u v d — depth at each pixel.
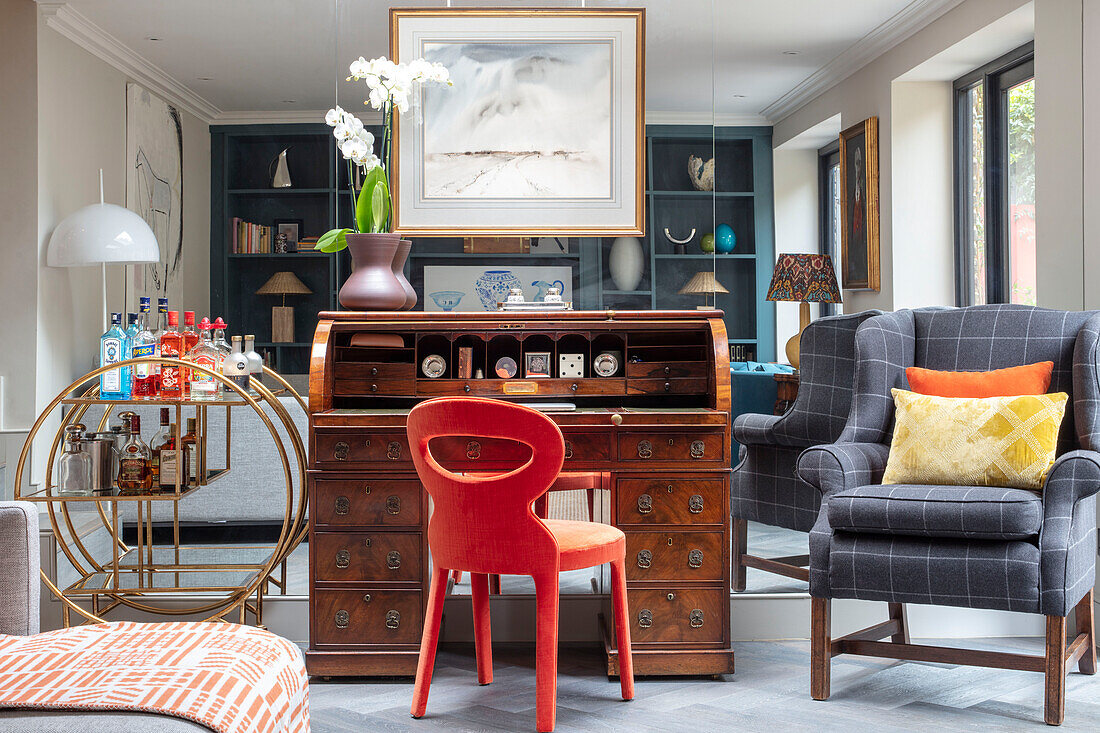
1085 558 2.52
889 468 2.70
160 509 3.06
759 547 3.21
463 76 3.20
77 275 3.07
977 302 3.63
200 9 3.11
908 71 3.57
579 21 3.22
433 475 2.43
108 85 3.09
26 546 1.72
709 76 3.25
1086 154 3.28
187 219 3.12
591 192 3.22
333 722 2.43
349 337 3.01
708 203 3.29
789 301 3.37
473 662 2.93
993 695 2.62
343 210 3.13
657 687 2.71
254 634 1.64
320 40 3.15
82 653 1.49
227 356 3.01
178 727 1.21
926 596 2.41
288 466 2.87
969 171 3.61
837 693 2.64
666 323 2.91
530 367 3.03
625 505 2.78
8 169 3.06
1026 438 2.52
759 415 3.26
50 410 2.78
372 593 2.77
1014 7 3.46
